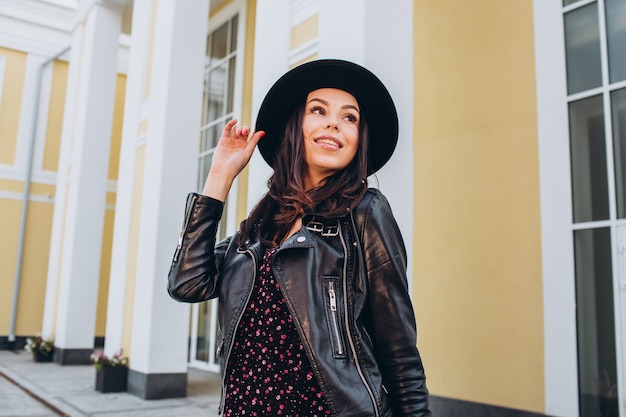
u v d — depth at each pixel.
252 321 1.26
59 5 13.25
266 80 5.04
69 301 9.48
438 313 5.14
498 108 4.89
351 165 1.37
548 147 4.48
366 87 1.40
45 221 12.88
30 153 12.73
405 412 1.21
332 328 1.18
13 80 12.91
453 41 5.32
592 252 4.18
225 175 1.44
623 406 3.88
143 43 7.84
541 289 4.40
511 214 4.68
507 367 4.56
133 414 5.63
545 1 4.64
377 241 1.25
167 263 6.54
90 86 9.78
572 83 4.45
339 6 4.09
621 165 4.11
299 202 1.29
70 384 7.51
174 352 6.53
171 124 6.70
